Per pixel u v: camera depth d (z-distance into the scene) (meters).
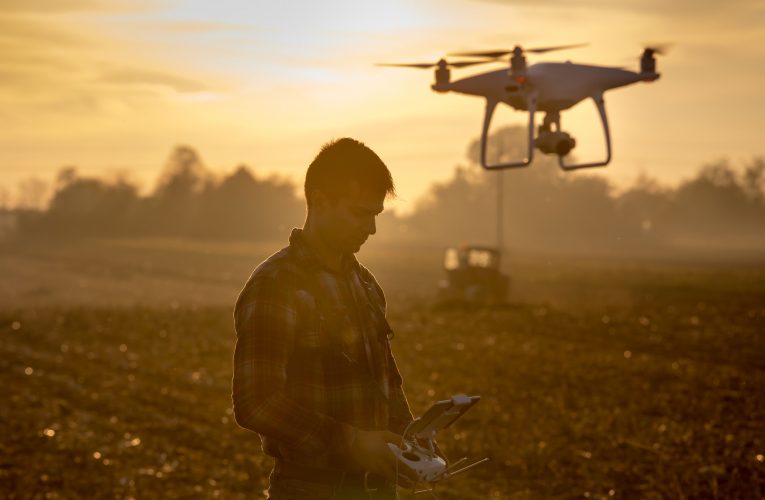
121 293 42.47
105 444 10.78
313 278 3.13
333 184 3.11
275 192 137.25
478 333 23.55
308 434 2.99
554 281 51.56
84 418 12.42
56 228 145.12
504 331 24.03
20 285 47.53
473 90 3.33
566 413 12.41
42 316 28.19
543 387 14.98
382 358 3.27
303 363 3.10
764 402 13.16
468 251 37.78
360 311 3.22
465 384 15.31
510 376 16.19
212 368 17.69
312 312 3.10
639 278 54.88
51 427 11.66
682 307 31.66
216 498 8.48
